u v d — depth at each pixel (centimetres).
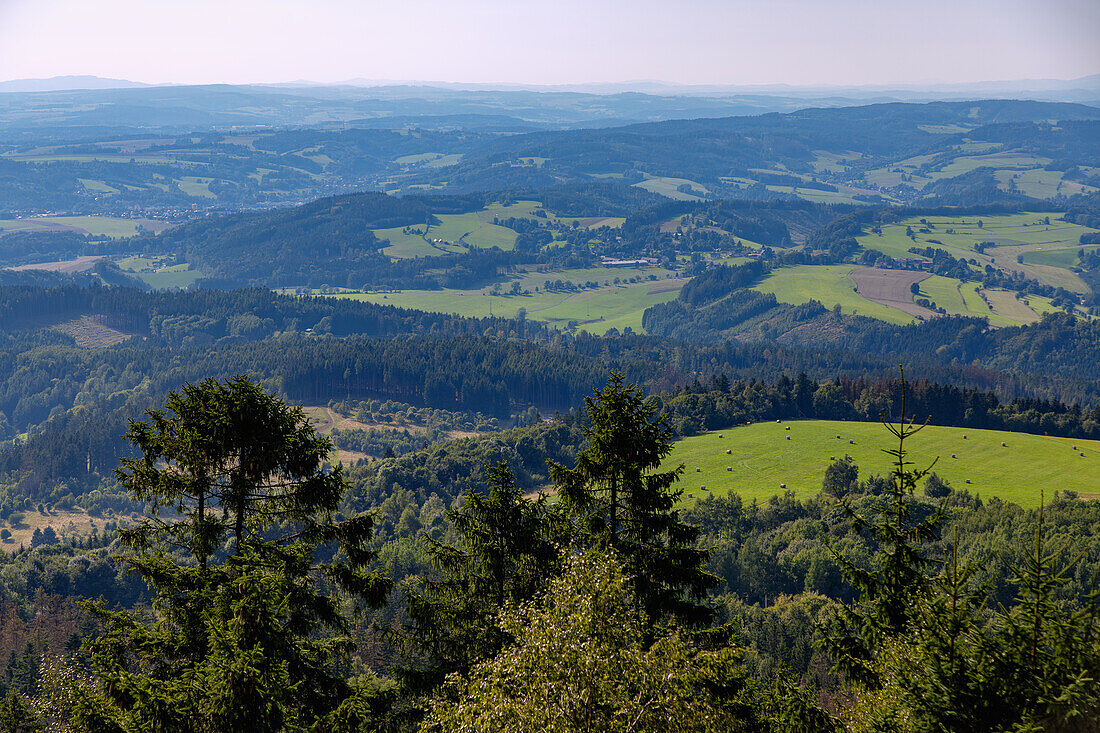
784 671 2820
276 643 2428
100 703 2273
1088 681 2067
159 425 2762
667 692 2178
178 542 2755
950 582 2445
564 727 2102
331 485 2809
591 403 3070
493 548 2941
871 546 9956
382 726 2633
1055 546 8531
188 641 2553
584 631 2239
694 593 2975
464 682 2427
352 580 2756
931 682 2222
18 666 7594
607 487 3061
